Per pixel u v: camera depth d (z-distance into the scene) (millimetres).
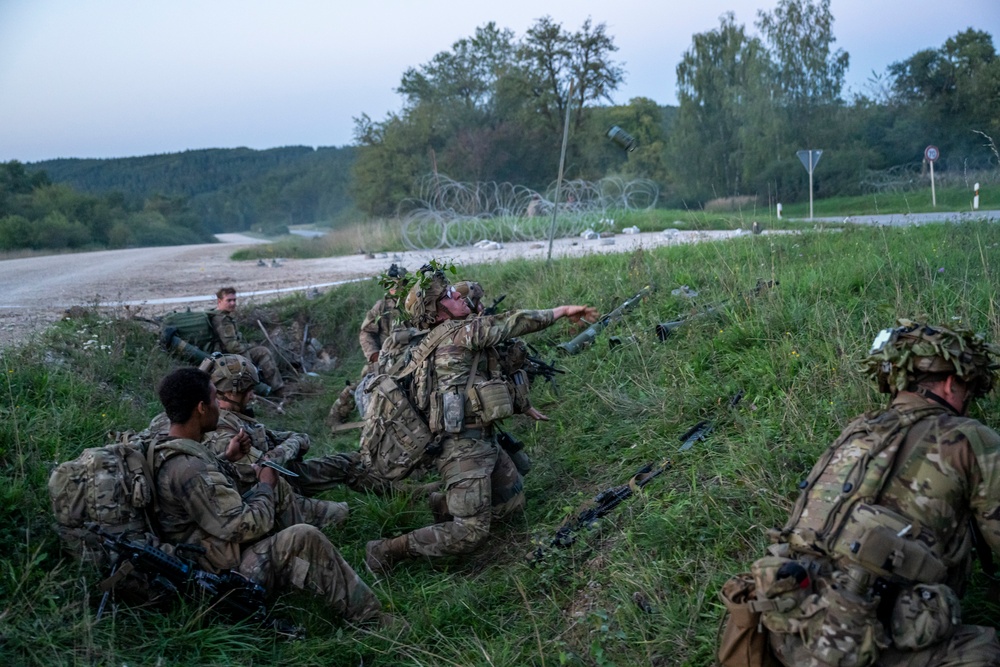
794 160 34000
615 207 22000
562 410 6078
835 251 7832
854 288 6227
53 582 3598
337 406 7312
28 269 20703
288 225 138375
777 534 2660
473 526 4344
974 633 2391
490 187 43188
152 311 10328
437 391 4465
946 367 2600
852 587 2381
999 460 2408
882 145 34219
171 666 3336
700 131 38719
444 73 48750
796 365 4926
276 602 3828
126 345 8172
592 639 3438
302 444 4820
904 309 5000
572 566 4055
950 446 2449
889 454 2502
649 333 6516
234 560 3709
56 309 10562
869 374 2824
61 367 6977
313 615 3816
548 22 41688
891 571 2363
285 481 4535
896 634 2340
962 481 2430
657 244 11172
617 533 4133
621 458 4984
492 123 46844
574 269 9398
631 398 5684
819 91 35812
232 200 158500
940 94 33281
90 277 16234
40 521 4176
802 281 6441
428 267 4707
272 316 10094
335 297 10445
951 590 2398
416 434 4504
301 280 13500
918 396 2643
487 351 4617
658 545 3836
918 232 8227
